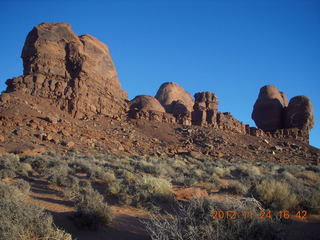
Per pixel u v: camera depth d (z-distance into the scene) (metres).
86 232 5.99
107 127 48.22
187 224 4.44
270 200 8.18
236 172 23.31
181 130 53.94
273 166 29.23
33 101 45.03
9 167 14.95
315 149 55.12
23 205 5.15
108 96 56.88
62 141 33.25
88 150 32.53
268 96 75.50
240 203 4.60
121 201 9.29
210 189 12.64
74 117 47.72
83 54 53.59
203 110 59.78
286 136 61.84
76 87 50.91
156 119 57.28
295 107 68.31
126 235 6.09
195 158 36.78
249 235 4.02
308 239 5.52
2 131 31.28
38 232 4.60
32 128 34.84
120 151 36.03
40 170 15.98
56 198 9.28
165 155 37.41
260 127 73.81
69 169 15.07
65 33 55.28
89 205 6.67
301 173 21.86
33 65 50.31
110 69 61.62
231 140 52.03
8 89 47.59
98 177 14.31
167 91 79.00
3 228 4.36
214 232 3.97
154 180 10.78
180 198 10.20
